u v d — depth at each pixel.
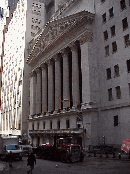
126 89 31.53
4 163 24.84
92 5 41.56
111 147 31.08
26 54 72.25
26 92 69.88
